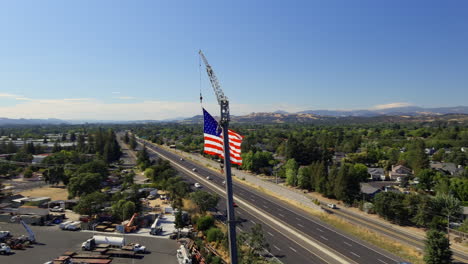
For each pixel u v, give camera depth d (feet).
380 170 447.42
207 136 95.66
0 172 433.07
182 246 186.91
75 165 461.78
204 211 263.90
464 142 652.07
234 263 88.84
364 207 287.48
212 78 95.30
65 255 180.65
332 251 190.70
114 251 189.26
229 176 90.63
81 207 248.52
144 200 318.04
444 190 308.40
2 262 173.37
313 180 367.25
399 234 224.74
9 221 244.01
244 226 233.96
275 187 352.69
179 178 349.41
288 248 194.59
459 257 187.52
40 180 416.87
